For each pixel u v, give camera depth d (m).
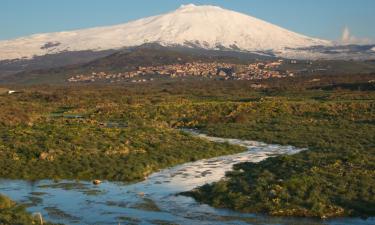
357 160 42.44
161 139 58.66
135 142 54.97
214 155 53.34
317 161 43.03
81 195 36.31
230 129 74.38
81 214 31.41
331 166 40.50
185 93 149.25
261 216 30.98
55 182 40.75
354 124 75.25
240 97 130.50
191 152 52.97
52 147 49.88
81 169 43.94
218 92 149.38
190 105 97.19
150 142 55.78
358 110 87.62
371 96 114.62
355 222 29.67
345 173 38.31
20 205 32.50
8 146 50.22
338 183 35.69
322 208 31.34
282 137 65.88
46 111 102.75
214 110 92.44
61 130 59.16
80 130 59.81
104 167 44.66
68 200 34.88
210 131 73.69
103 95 141.50
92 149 50.25
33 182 40.75
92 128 62.50
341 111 87.94
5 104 104.38
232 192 35.09
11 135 55.78
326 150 51.81
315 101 104.38
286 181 35.66
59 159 46.81
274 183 35.84
